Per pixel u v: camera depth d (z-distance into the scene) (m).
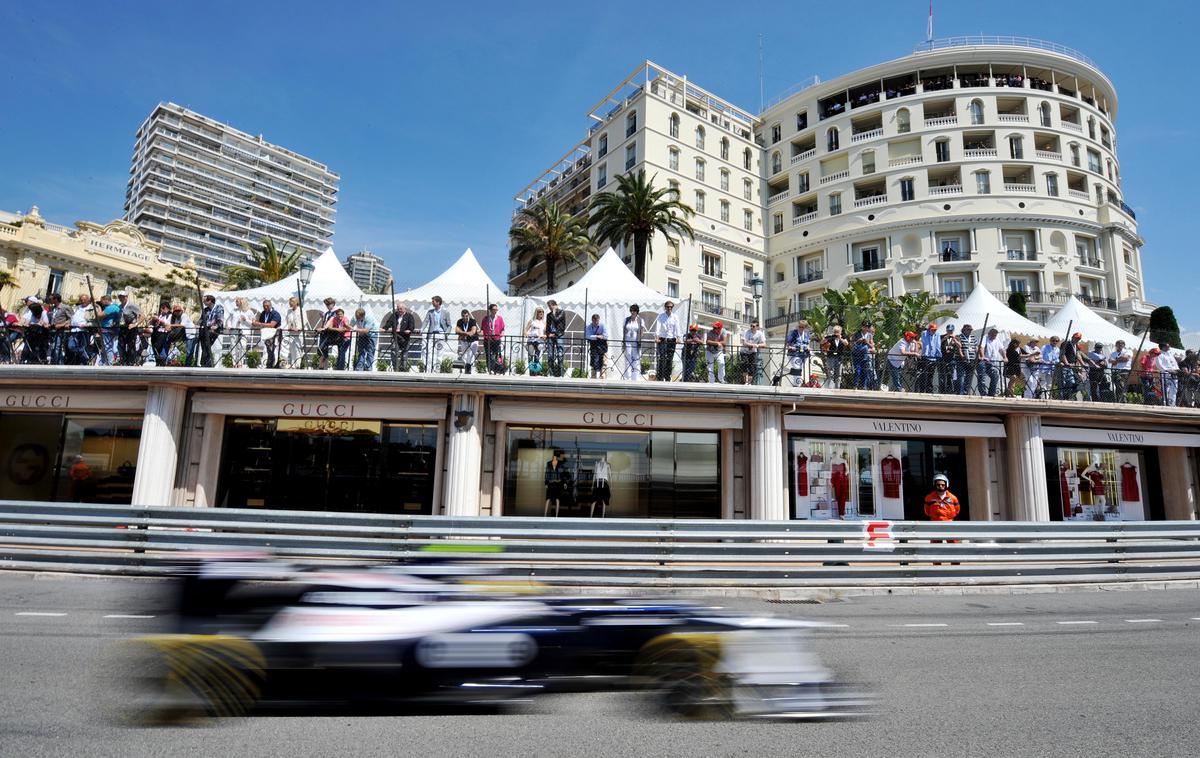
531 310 17.36
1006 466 14.85
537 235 44.84
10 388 13.48
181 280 48.12
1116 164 50.47
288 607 4.32
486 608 4.45
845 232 48.62
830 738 4.04
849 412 14.23
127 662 5.25
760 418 13.43
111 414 13.89
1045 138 46.75
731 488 13.77
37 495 13.62
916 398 13.80
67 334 12.95
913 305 31.11
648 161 47.16
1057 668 5.72
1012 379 14.54
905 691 5.00
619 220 39.22
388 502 13.69
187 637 4.23
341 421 13.95
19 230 41.69
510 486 13.59
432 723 4.18
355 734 3.95
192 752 3.63
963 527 10.22
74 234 46.03
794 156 54.44
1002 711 4.56
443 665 4.26
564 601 4.65
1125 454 16.39
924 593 9.84
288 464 13.77
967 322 21.08
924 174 46.44
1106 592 10.25
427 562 5.48
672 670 4.41
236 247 133.50
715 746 3.88
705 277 48.81
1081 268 44.31
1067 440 15.03
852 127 50.47
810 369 13.82
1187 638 6.96
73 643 5.78
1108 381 15.15
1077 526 10.52
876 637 6.85
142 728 3.98
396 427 13.94
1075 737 4.09
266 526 9.38
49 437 13.84
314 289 18.23
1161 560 11.44
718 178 51.62
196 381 12.65
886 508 14.81
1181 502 16.11
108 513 9.38
